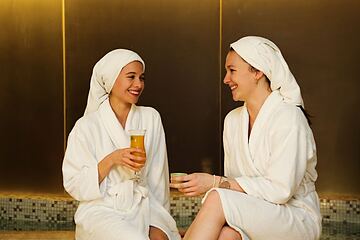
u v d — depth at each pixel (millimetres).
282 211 2057
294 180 2057
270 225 2014
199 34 4500
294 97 2225
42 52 4555
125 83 2451
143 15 4516
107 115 2486
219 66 4500
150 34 4523
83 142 2418
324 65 4324
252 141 2219
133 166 2238
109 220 2248
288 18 4371
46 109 4582
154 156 2562
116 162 2273
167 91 4555
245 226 1992
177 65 4531
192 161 4578
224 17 4469
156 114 2615
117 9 4512
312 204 2217
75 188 2355
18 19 4551
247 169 2244
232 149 2354
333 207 4184
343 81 4289
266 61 2191
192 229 1966
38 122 4594
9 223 4344
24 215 4465
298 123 2107
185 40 4512
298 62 4375
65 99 4562
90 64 4543
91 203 2377
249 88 2244
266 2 4402
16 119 4605
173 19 4508
